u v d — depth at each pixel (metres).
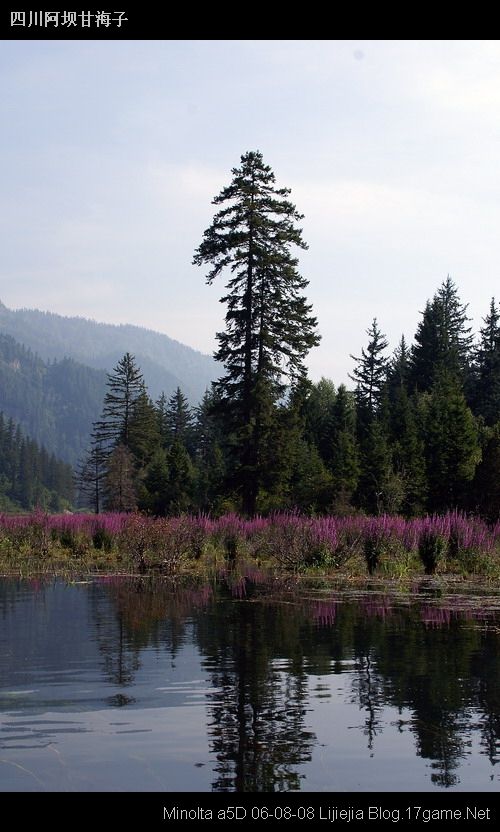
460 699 8.13
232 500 44.69
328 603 15.32
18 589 17.72
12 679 9.01
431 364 79.44
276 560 24.20
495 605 15.07
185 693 8.38
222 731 7.15
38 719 7.50
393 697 8.22
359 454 51.75
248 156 42.75
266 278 42.66
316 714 7.62
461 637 11.55
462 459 42.38
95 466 79.81
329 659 10.02
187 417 95.19
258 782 6.05
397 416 60.31
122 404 79.38
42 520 28.59
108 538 27.25
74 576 20.75
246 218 42.12
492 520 34.56
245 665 9.73
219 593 16.94
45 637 11.66
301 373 43.28
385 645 10.95
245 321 42.41
